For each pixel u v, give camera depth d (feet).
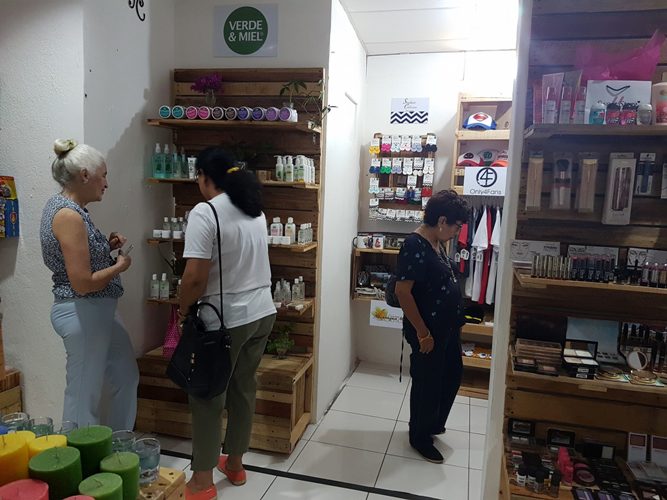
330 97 9.50
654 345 5.30
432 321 8.23
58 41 7.57
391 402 11.26
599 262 5.10
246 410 7.55
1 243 8.16
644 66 5.13
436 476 8.22
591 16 5.49
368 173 13.26
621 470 5.54
